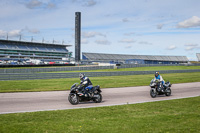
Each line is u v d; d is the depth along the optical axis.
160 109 9.12
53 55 127.06
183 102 11.08
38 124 6.58
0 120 7.06
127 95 14.21
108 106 9.85
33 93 14.91
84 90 10.89
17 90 16.31
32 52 117.44
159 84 13.82
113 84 21.72
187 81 26.55
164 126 6.41
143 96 13.79
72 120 7.14
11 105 10.21
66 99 12.30
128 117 7.60
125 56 112.94
